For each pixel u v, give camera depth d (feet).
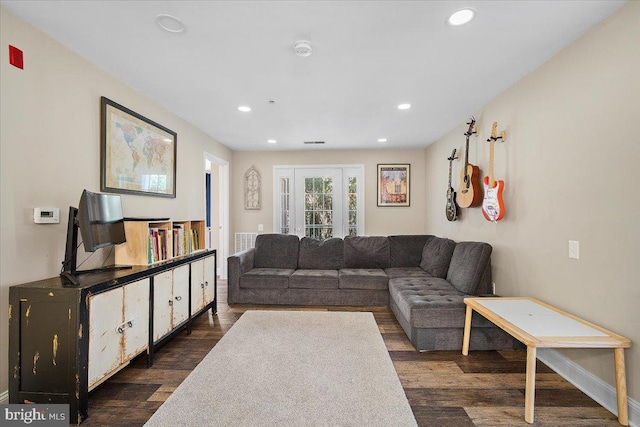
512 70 7.98
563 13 5.68
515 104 8.75
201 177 13.65
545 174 7.57
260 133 14.20
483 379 6.93
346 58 7.29
